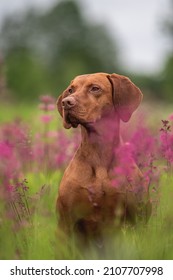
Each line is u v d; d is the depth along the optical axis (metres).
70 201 6.92
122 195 6.82
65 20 102.44
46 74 89.62
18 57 79.69
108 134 6.96
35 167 9.68
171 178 7.32
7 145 7.86
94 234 7.04
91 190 6.76
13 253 6.31
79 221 7.00
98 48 103.50
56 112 12.18
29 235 6.62
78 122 6.97
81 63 98.31
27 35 101.38
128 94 7.33
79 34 102.88
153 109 15.97
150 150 8.05
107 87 7.20
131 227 6.71
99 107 7.09
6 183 7.34
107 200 6.86
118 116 7.30
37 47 101.56
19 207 7.23
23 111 20.62
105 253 6.61
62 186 7.02
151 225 6.71
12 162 7.60
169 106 24.59
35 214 6.99
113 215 6.93
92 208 6.90
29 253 6.31
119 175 6.75
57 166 9.58
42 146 9.94
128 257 6.18
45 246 6.50
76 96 6.99
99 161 6.99
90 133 7.02
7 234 6.64
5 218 7.00
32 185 8.73
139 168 7.41
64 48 102.31
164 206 6.96
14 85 76.00
